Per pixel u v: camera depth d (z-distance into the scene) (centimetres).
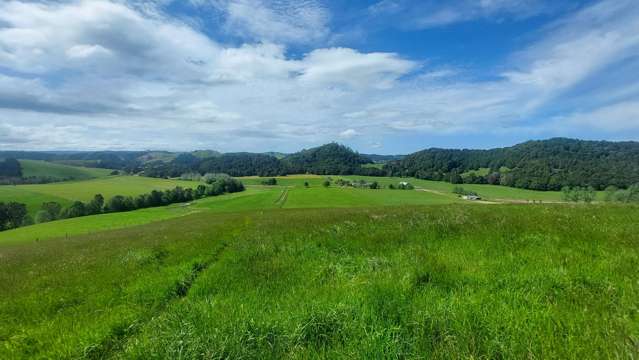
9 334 592
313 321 446
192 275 830
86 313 643
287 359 391
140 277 849
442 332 406
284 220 1983
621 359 325
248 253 980
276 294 596
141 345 450
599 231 824
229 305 546
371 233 1050
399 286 538
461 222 1058
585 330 374
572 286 506
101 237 2964
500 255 698
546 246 732
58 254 1825
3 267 1540
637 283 483
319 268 738
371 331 414
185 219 4956
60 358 479
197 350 412
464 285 547
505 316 417
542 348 353
